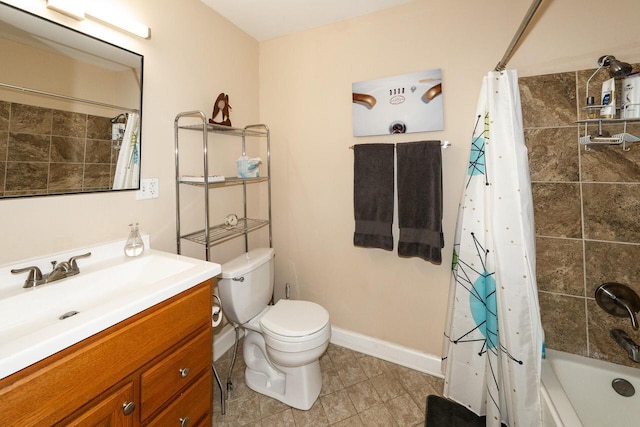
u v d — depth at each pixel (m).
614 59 1.23
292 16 1.82
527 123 1.42
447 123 1.61
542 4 1.38
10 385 0.59
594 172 1.33
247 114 2.04
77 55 1.12
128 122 1.31
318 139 1.97
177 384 0.99
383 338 1.89
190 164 1.63
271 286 1.79
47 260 1.04
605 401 1.29
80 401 0.71
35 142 1.02
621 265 1.32
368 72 1.79
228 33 1.86
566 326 1.42
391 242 1.68
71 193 1.13
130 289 1.14
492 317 1.31
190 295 1.04
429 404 1.51
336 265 1.99
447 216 1.65
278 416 1.45
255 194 2.17
